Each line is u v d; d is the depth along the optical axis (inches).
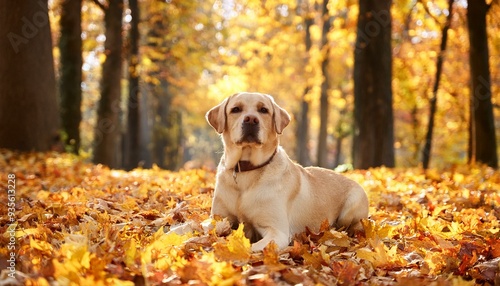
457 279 147.5
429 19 789.2
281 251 171.5
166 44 973.2
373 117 570.3
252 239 204.5
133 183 352.8
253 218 195.8
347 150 1932.8
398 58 871.1
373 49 569.3
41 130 526.6
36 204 245.0
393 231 211.6
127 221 216.8
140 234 195.0
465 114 1015.0
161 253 157.6
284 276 142.3
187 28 949.8
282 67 1206.3
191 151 2886.3
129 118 856.3
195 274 131.7
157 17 912.9
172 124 1368.1
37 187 319.0
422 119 1157.7
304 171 219.9
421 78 949.8
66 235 170.7
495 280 150.6
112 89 753.6
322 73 1010.1
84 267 133.6
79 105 687.1
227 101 207.0
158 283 131.1
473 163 528.4
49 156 494.0
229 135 201.6
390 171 475.5
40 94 526.0
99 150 754.2
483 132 582.2
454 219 243.8
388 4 570.6
